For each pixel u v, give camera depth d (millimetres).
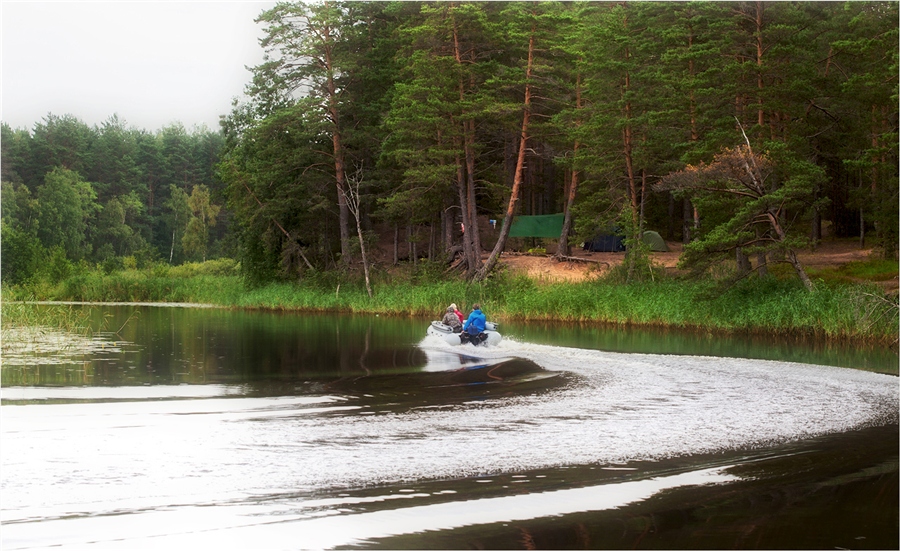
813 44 37562
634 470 9938
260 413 13398
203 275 71500
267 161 52969
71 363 19859
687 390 15688
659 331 29609
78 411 13430
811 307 27266
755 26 36562
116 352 22547
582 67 44594
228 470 9789
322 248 55406
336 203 54875
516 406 14055
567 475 9688
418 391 15750
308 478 9500
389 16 57062
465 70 45656
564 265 48250
